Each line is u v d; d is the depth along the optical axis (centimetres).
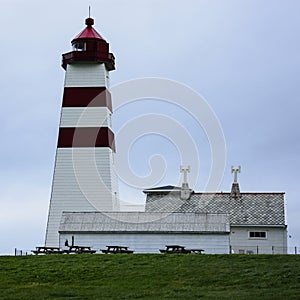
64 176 6844
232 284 4288
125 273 4681
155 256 5228
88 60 7019
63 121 6950
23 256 5381
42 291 4088
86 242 6262
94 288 4219
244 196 7056
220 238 6122
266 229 6638
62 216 6475
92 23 7419
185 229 6153
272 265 4772
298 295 3838
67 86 7038
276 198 6975
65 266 4934
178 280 4450
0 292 4050
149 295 3928
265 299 3722
